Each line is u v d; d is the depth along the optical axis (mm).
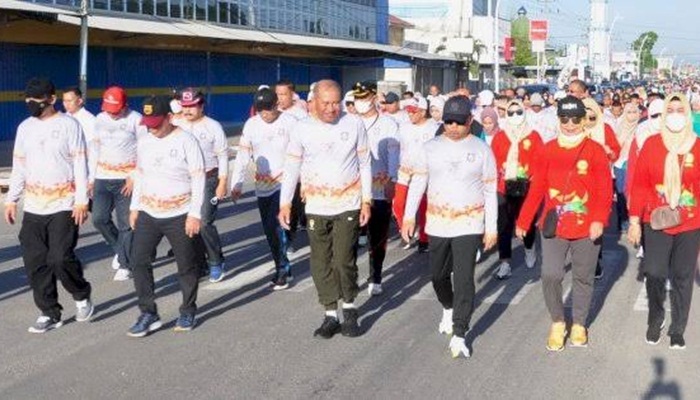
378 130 9781
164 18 36438
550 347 7477
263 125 9758
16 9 23266
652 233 7281
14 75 30500
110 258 11625
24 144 7855
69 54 32781
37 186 7855
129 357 7305
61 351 7477
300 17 49375
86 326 8258
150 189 7809
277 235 9742
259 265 11180
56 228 7906
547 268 7387
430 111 12258
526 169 10164
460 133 7215
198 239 8031
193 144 7766
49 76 32000
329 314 7922
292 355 7367
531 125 11398
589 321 8414
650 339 7590
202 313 8766
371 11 58906
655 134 7277
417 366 7070
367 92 9758
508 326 8289
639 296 9461
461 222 7254
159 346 7617
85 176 7914
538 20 46938
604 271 10812
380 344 7691
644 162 7141
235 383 6664
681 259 7258
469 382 6680
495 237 7336
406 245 12430
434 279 7672
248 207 16906
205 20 40250
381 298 9469
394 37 65000
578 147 7164
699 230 7188
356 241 7922
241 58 45031
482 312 8836
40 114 7805
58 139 7781
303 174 7965
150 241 7867
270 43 38656
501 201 10227
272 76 48219
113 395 6402
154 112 7617
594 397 6344
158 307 8992
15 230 13945
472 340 7820
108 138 10078
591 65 66438
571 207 7230
